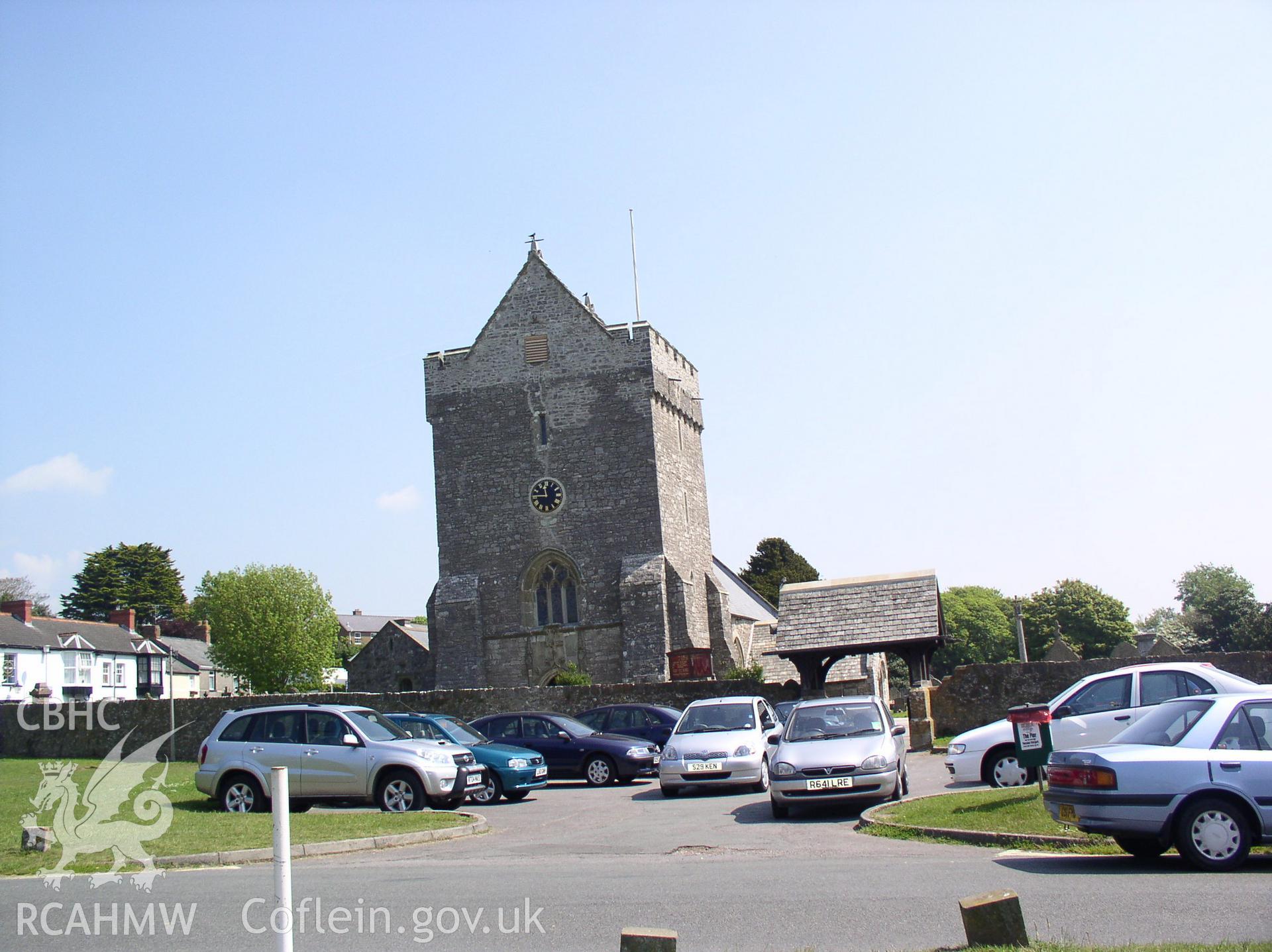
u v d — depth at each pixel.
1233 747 12.91
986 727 21.50
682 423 56.91
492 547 52.66
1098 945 9.16
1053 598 114.19
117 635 79.88
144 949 10.47
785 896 11.80
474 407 53.78
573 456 52.38
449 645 51.75
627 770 28.84
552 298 53.78
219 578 86.94
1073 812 13.50
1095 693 19.83
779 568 98.94
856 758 19.62
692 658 49.00
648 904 11.63
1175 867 12.84
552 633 51.22
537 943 10.23
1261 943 8.88
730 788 25.95
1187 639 117.88
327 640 87.12
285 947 7.56
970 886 11.95
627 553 51.31
